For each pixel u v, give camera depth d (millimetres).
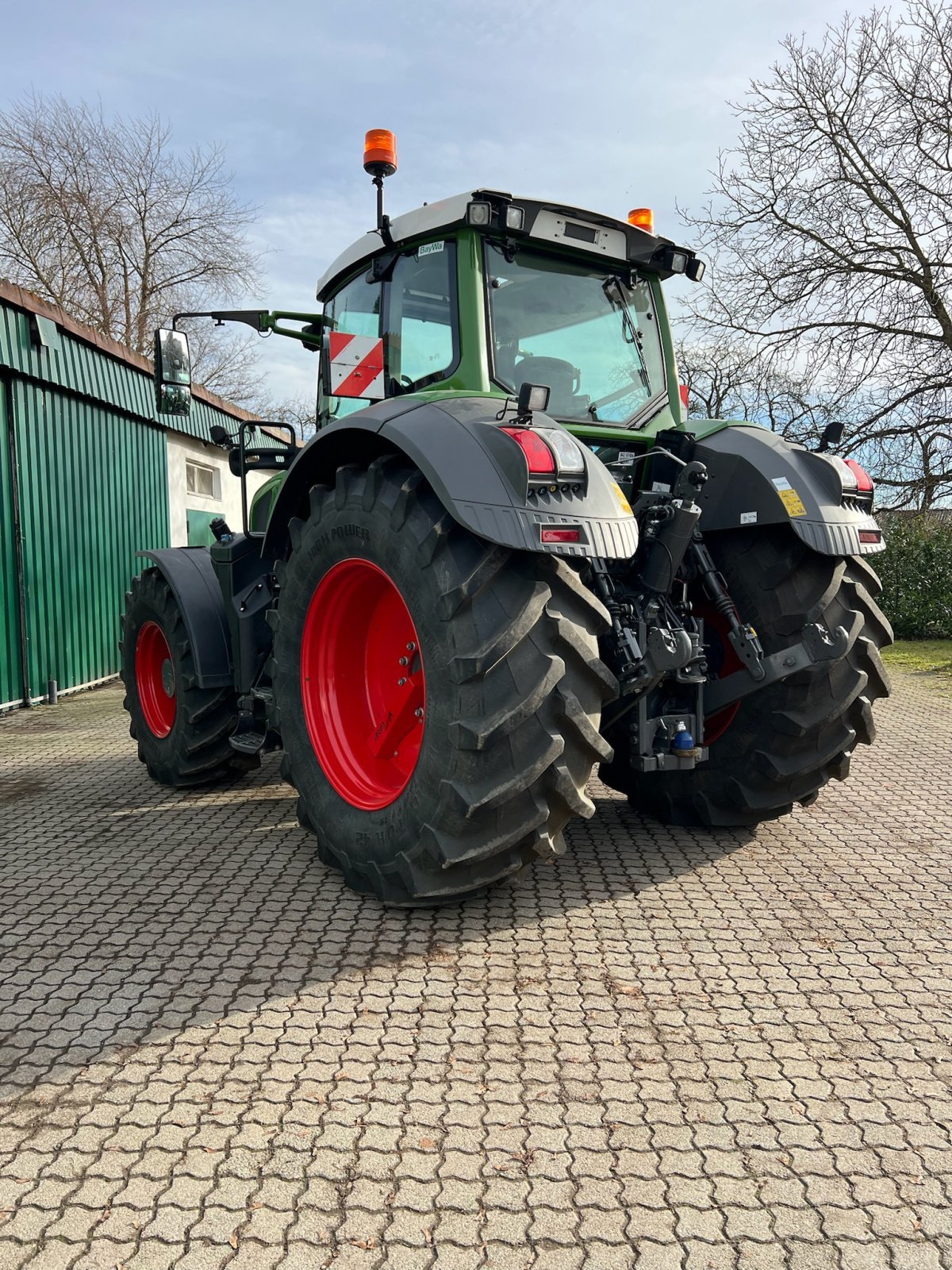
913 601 12070
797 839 3467
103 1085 1849
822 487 3008
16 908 2797
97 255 22984
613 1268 1371
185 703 4102
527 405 2404
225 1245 1418
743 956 2447
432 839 2428
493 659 2303
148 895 2906
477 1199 1516
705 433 3299
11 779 4602
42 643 7406
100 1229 1452
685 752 2973
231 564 3951
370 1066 1910
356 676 3160
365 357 3350
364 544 2734
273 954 2453
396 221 3178
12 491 7004
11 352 6836
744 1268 1376
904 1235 1443
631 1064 1921
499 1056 1950
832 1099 1805
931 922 2684
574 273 3279
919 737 5562
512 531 2281
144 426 9688
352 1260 1388
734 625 3064
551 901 2830
